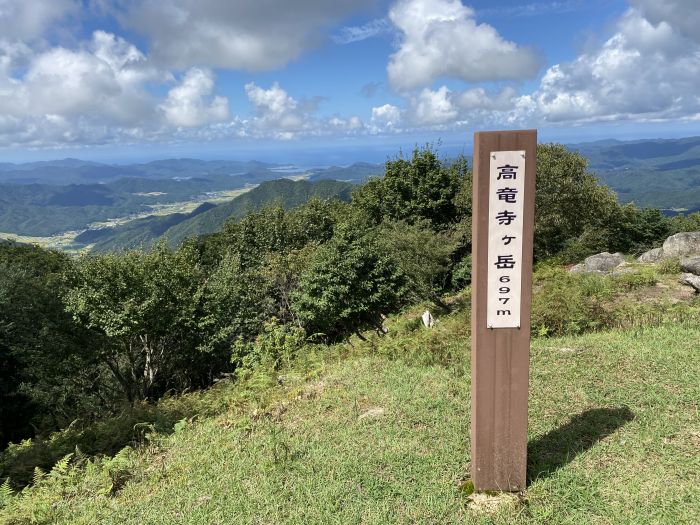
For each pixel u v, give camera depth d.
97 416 15.45
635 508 3.24
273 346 10.12
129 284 17.06
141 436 6.72
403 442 4.38
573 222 23.67
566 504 3.36
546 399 5.02
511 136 3.04
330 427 4.91
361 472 3.95
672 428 4.19
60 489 4.76
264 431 5.08
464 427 4.55
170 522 3.64
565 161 23.33
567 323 8.11
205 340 18.22
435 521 3.28
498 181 3.08
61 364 18.23
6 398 15.66
